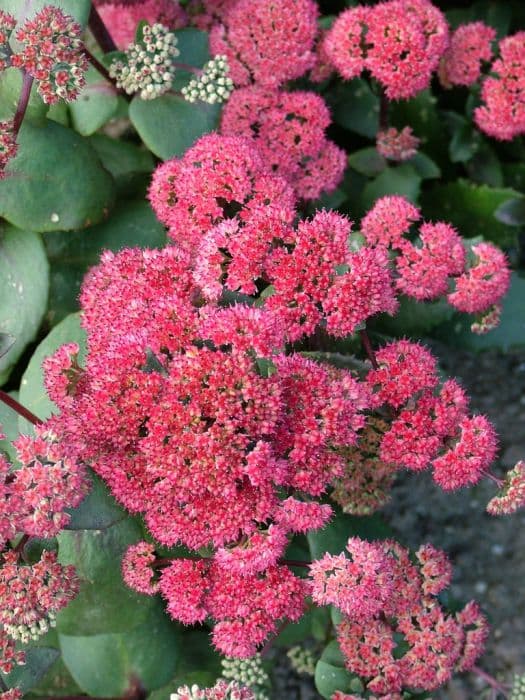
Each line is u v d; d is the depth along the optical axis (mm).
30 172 504
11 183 503
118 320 425
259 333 391
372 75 519
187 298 427
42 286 527
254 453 382
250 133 514
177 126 525
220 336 391
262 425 387
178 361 390
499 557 632
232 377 384
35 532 390
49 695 557
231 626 418
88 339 440
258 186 443
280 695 602
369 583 409
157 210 468
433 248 459
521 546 634
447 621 463
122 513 423
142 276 431
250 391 383
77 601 469
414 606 462
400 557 467
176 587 423
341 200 577
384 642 454
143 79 504
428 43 514
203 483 384
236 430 389
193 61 545
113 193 535
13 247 532
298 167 519
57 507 388
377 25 503
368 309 419
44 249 528
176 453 383
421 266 459
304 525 404
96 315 445
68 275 545
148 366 405
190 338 403
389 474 489
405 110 611
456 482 435
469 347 570
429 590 465
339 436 405
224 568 411
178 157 524
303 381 404
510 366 670
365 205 586
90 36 585
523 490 433
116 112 599
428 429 432
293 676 607
